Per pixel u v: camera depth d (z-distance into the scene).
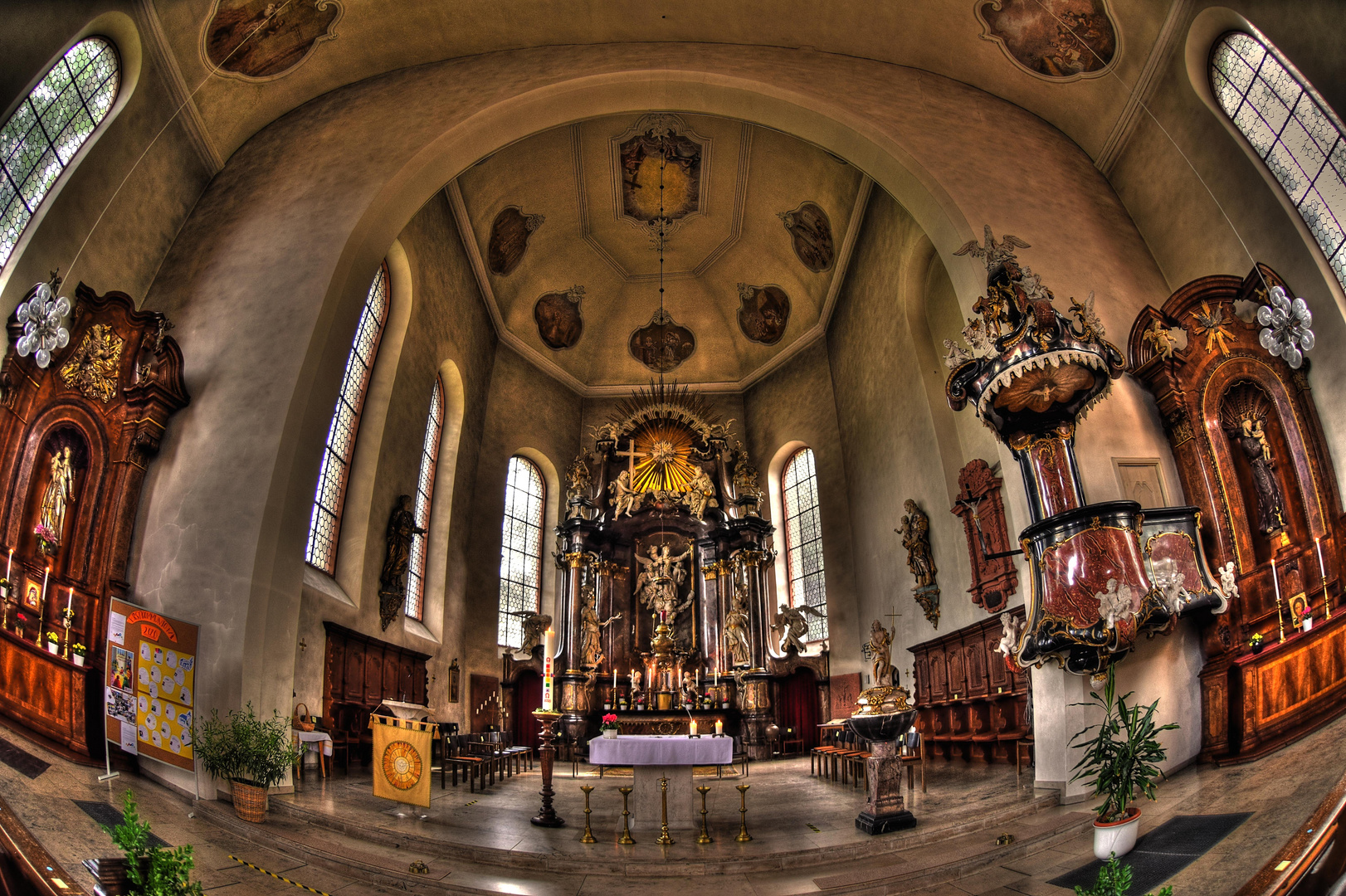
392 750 8.53
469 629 17.42
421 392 15.13
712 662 19.34
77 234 9.70
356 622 12.49
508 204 17.84
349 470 13.30
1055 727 8.73
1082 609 7.96
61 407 8.92
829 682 18.08
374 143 12.49
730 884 6.40
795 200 17.98
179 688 8.68
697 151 17.67
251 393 10.13
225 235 11.74
